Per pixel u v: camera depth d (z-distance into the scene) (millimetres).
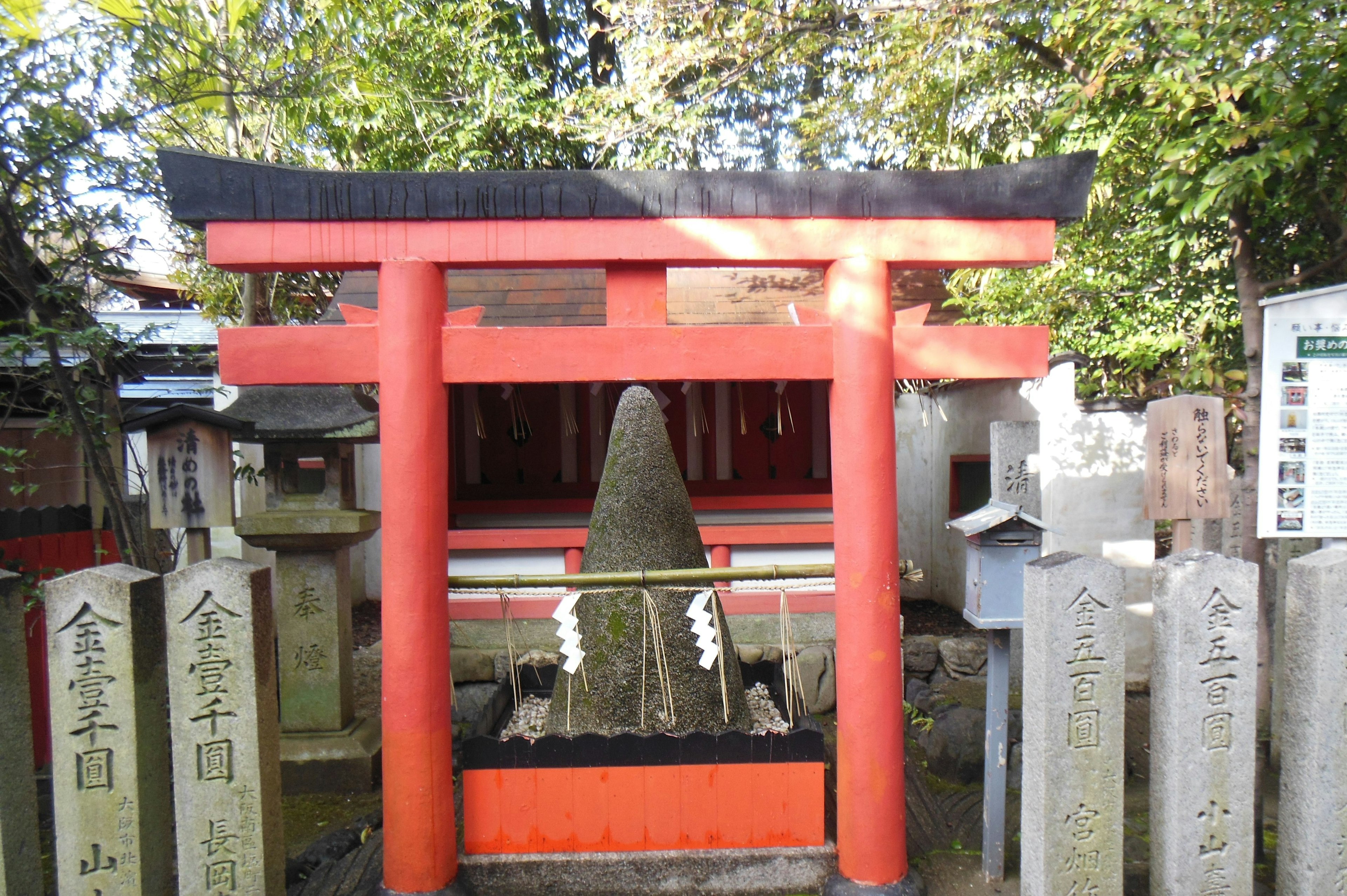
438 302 3172
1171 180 3867
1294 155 3453
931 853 3680
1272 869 3471
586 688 3582
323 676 4570
